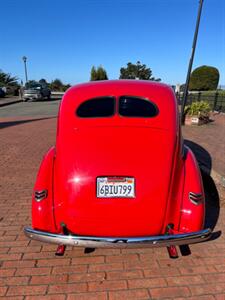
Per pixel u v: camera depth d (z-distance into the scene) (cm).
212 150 734
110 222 268
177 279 276
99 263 299
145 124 295
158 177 268
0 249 323
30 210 416
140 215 267
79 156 276
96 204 266
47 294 257
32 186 509
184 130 1047
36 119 1534
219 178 504
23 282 272
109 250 321
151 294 257
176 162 285
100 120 300
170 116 301
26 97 3031
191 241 267
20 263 299
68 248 325
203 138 897
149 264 298
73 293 259
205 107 1219
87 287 266
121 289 263
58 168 287
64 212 276
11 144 871
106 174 266
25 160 684
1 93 3484
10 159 693
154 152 277
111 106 307
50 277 278
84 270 288
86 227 271
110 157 272
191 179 294
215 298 253
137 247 260
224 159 647
